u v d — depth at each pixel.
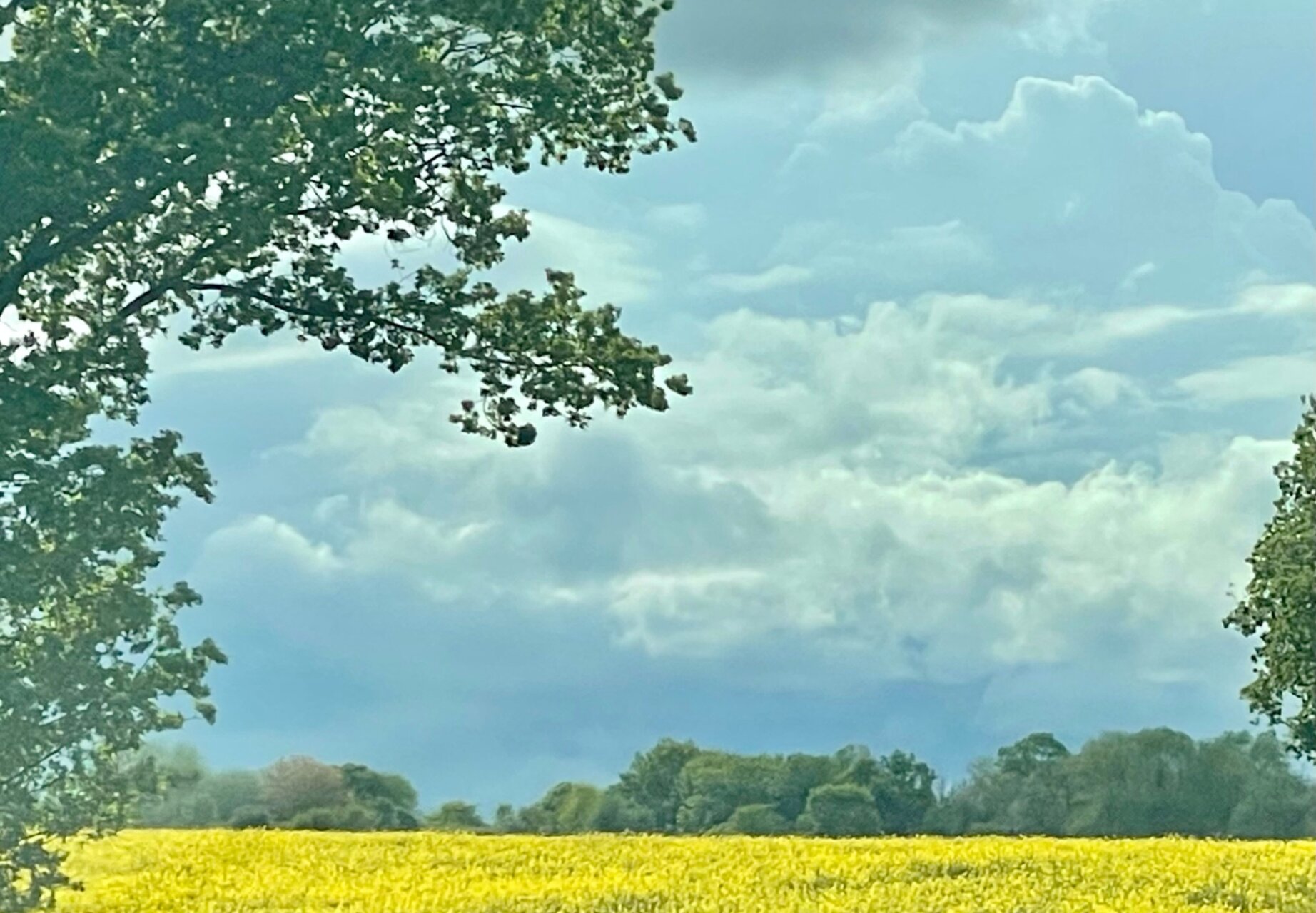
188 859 45.31
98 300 24.05
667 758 120.94
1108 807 105.50
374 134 22.30
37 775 21.33
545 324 24.73
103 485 21.17
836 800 113.19
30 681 20.88
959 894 38.12
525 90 23.33
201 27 21.50
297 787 96.44
